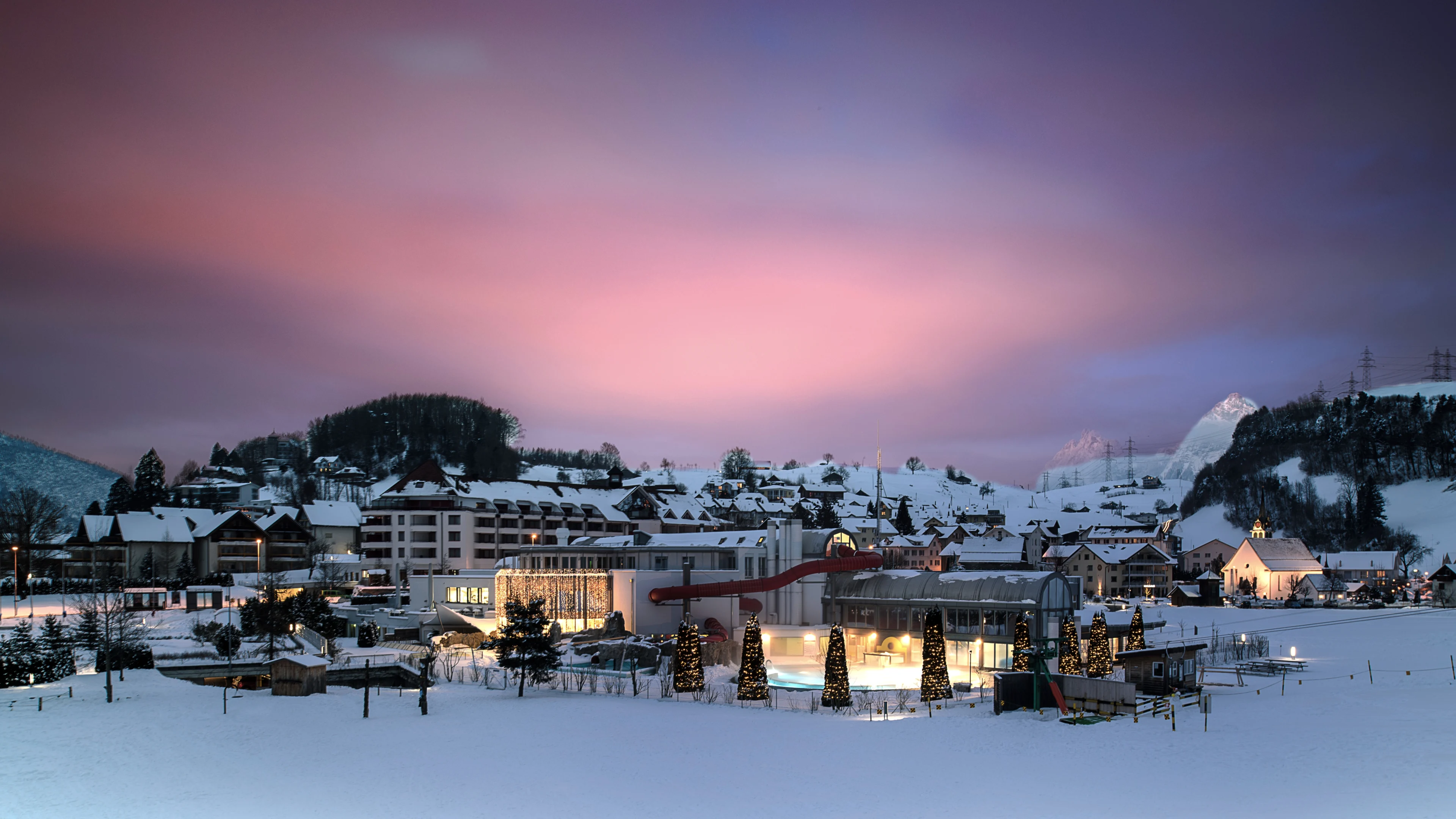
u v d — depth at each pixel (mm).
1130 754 55094
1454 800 42500
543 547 125500
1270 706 71188
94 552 154625
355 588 153000
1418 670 92812
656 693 78875
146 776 49188
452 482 174625
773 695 78000
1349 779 47562
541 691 81188
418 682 86562
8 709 66250
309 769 52094
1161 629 132625
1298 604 169125
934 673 74375
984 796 46531
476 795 47188
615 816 43688
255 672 85375
